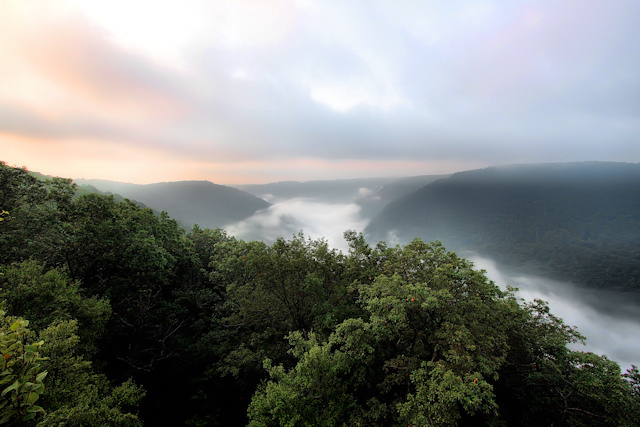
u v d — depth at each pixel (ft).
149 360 66.18
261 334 72.79
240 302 77.56
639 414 42.91
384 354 57.62
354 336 48.06
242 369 70.23
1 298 46.80
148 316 72.84
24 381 14.76
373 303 47.16
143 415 58.59
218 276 90.43
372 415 46.96
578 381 47.67
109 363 63.98
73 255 73.87
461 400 36.65
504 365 57.06
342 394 48.44
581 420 50.75
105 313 60.29
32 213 63.93
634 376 51.52
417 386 42.24
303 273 73.31
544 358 55.26
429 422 37.81
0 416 14.40
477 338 46.88
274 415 41.14
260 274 70.38
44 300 50.42
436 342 48.57
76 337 38.73
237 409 67.36
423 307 45.01
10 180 64.08
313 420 42.65
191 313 94.94
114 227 74.38
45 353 35.96
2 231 60.18
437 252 61.57
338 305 71.46
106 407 35.53
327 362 45.57
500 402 57.67
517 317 56.75
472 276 52.65
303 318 73.31
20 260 61.77
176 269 102.32
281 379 44.14
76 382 37.63
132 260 73.61
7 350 14.48
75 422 29.78
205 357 74.64
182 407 63.57
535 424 54.85
